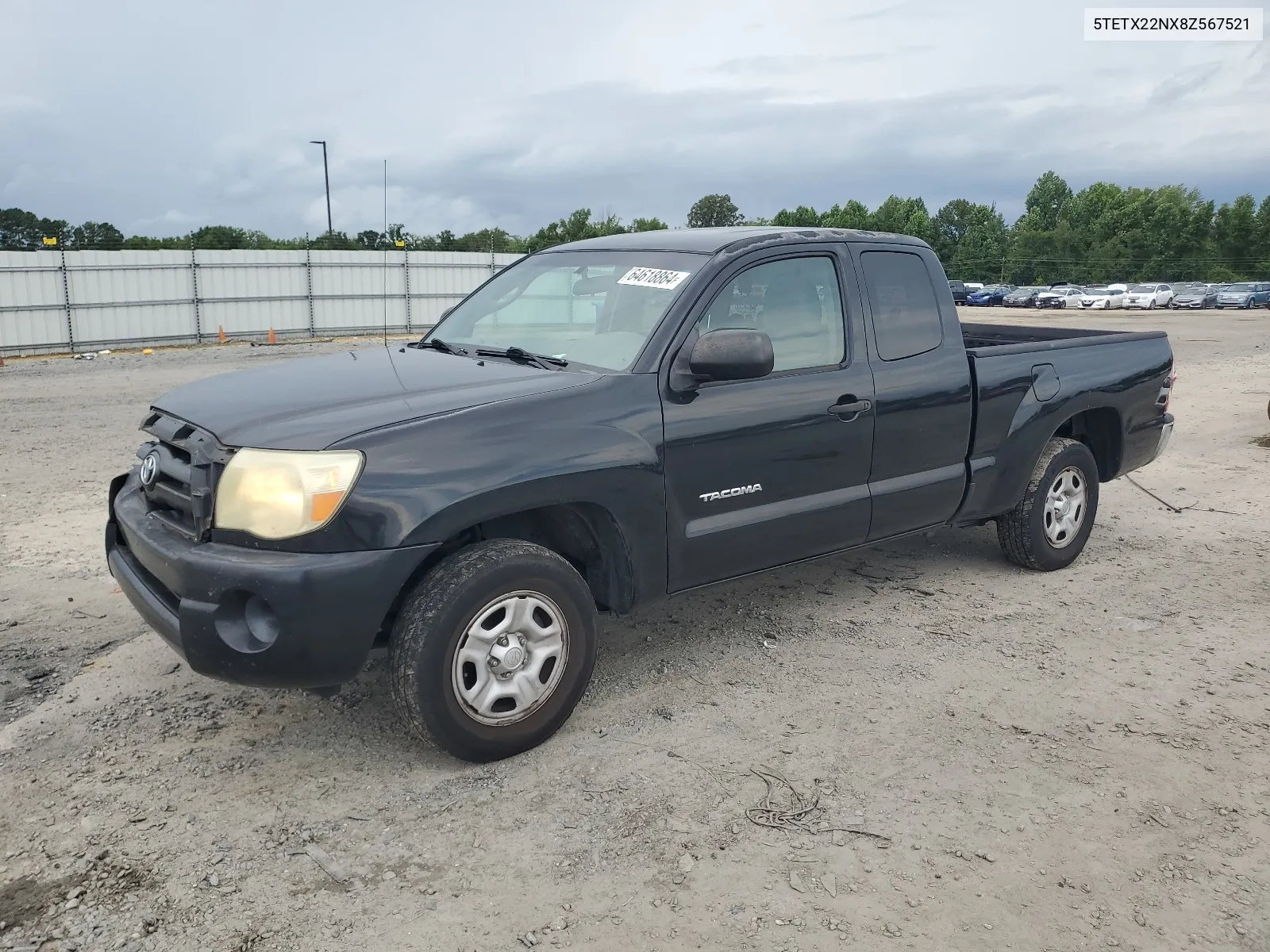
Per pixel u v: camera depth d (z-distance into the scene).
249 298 30.03
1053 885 2.71
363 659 3.04
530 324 4.26
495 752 3.31
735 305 3.91
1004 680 4.05
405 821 3.00
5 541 6.05
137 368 20.12
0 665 4.17
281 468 2.94
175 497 3.24
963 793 3.18
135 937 2.47
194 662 3.01
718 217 115.38
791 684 4.00
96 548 5.92
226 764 3.34
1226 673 4.14
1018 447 5.01
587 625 3.47
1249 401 12.67
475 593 3.15
